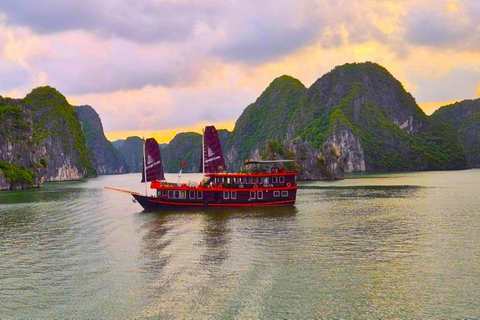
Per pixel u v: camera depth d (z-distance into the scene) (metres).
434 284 27.83
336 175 176.62
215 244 40.06
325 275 29.92
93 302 26.05
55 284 29.36
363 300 25.47
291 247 38.06
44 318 24.08
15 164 154.38
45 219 58.41
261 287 27.78
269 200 67.88
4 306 25.83
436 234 42.69
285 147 183.62
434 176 178.38
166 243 40.91
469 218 52.09
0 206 77.06
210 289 27.59
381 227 47.03
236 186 67.06
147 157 66.56
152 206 66.06
